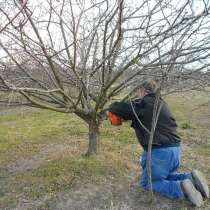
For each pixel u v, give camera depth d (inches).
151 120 81.2
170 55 73.5
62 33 85.0
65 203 83.7
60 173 94.1
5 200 85.9
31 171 98.8
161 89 77.5
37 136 136.4
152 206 82.0
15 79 77.8
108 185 90.0
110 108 83.0
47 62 85.7
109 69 88.7
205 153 116.8
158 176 83.6
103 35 87.3
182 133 140.6
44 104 89.9
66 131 141.7
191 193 81.3
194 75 75.2
